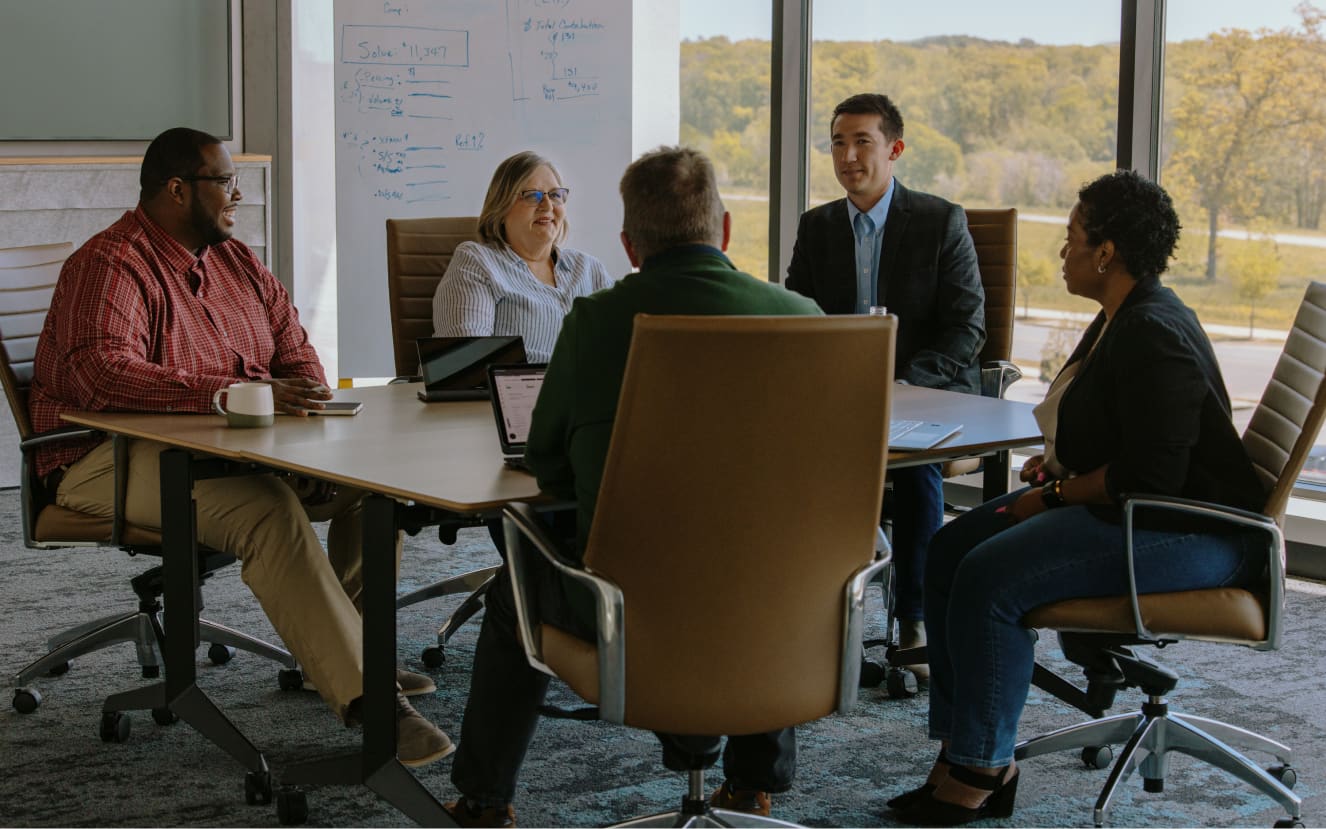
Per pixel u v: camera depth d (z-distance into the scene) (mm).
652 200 2023
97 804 2549
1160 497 2312
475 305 3541
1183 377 2320
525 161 3627
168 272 3074
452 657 3461
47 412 2982
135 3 5340
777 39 5660
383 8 5102
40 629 3586
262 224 5625
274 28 5629
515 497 2098
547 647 2098
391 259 3814
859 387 1852
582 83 5250
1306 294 2553
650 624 1910
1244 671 3387
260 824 2480
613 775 2730
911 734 2967
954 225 3797
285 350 3404
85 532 2961
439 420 2811
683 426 1802
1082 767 2785
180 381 2807
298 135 5730
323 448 2475
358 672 2631
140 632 3191
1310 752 2857
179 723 2969
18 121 5117
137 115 5402
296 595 2658
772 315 1980
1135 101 4566
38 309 3180
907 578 3291
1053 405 2572
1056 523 2408
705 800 2178
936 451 2480
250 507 2691
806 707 1979
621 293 1991
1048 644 3660
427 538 4695
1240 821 2527
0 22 5039
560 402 2006
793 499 1867
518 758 2352
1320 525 4227
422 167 5207
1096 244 2502
